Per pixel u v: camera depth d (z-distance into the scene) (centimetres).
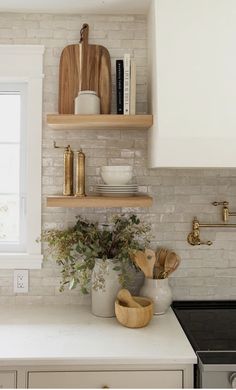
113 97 164
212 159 134
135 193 156
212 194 164
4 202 168
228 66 135
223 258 163
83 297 162
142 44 166
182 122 133
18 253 163
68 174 150
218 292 163
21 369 111
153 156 144
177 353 112
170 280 162
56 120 142
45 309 155
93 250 141
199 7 136
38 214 161
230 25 135
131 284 161
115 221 155
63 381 111
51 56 164
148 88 159
